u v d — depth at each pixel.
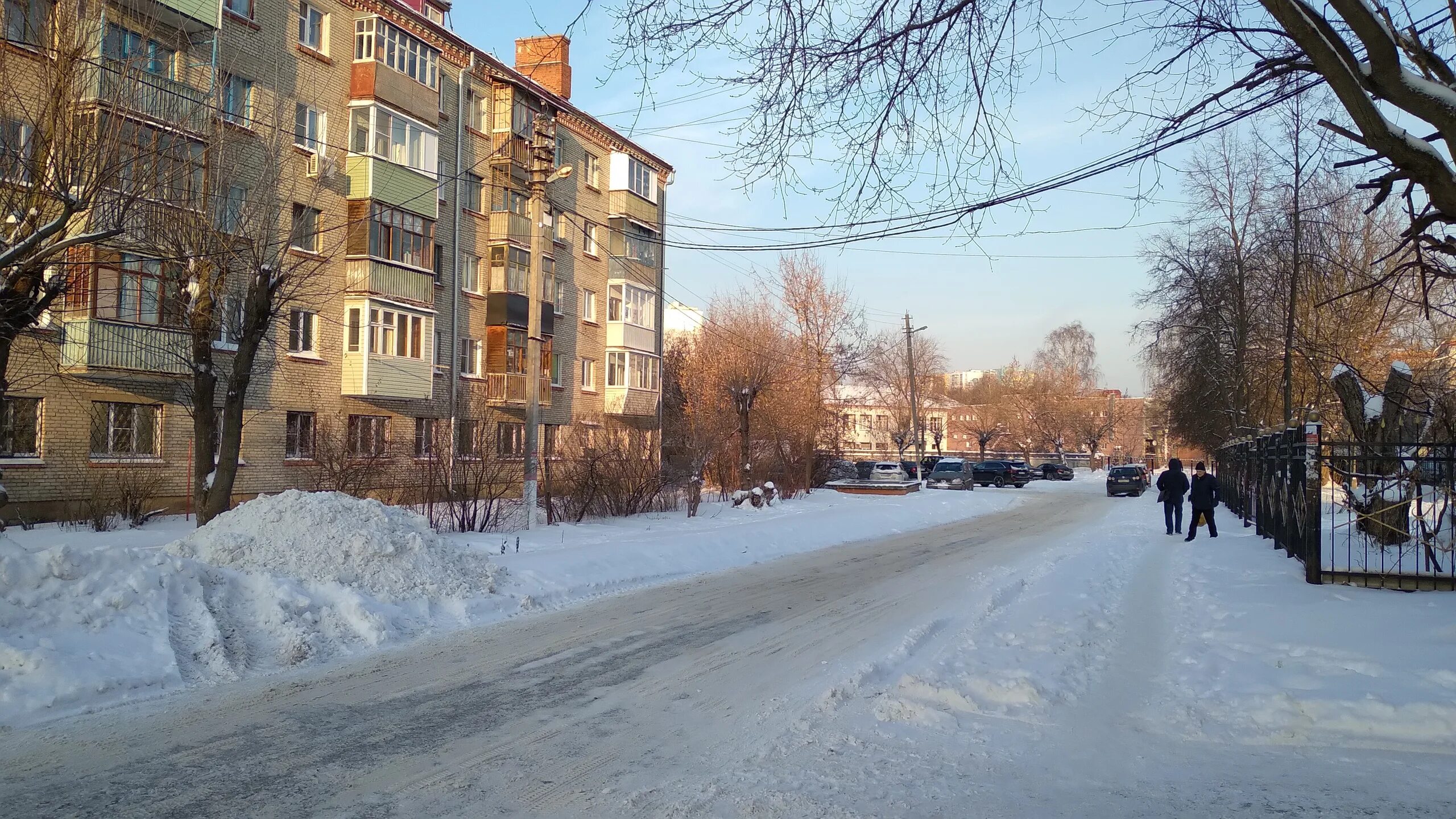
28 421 19.23
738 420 33.94
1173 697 7.14
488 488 20.86
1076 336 80.69
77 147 10.84
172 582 8.16
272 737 5.96
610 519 23.16
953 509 31.03
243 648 7.93
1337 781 5.39
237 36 22.67
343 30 25.97
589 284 38.41
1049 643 8.88
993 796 5.11
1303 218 21.09
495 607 10.85
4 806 4.71
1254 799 5.11
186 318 15.05
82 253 13.41
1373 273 25.59
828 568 16.19
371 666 8.05
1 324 11.24
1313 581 11.70
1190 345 35.12
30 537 16.42
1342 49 5.98
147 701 6.73
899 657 8.66
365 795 4.98
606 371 39.50
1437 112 5.78
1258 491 20.39
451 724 6.36
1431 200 6.23
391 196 26.50
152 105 13.15
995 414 83.88
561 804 4.90
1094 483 59.31
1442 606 9.69
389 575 10.33
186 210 14.24
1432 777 5.45
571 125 37.00
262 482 23.77
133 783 5.08
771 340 38.06
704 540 17.48
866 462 52.44
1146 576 13.97
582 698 7.11
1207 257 30.03
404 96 27.28
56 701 6.34
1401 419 14.09
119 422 20.83
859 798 5.02
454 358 29.92
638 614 11.04
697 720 6.56
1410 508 13.15
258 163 16.14
